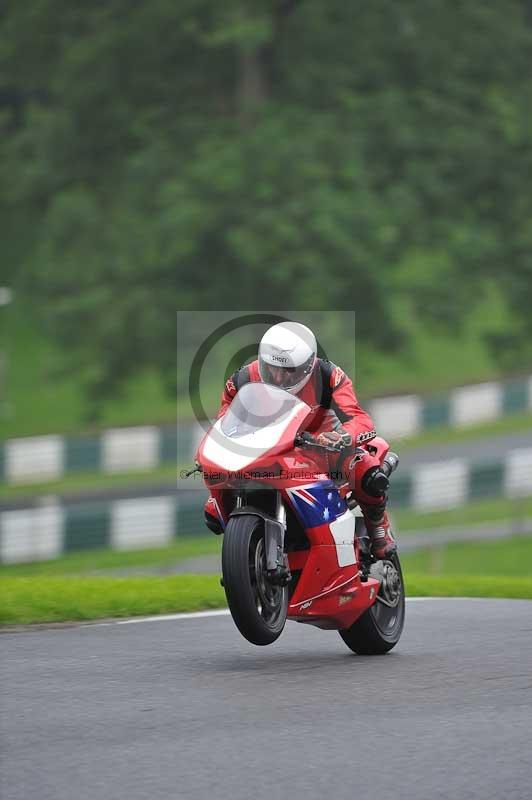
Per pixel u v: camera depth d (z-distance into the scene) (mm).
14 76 92688
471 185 82125
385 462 25781
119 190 84938
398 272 79188
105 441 81312
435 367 108438
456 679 21438
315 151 76312
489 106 83000
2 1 91312
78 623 28062
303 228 74250
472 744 16953
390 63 83000
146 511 64438
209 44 77688
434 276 78062
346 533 23938
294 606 23188
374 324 77000
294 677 21719
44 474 79812
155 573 56875
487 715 18625
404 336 78062
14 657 23328
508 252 81188
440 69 83438
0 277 102938
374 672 22250
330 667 22844
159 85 86250
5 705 19188
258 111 80125
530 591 39375
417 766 15906
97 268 79875
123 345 77312
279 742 17031
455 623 28547
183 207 75938
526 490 74812
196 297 77125
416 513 73062
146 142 85062
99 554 63219
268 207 74938
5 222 97375
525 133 81812
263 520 22406
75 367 80062
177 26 82875
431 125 81000
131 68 85875
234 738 17234
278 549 22281
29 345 111750
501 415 95125
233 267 77125
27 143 90562
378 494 24766
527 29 87562
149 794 14695
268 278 73750
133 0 85688
